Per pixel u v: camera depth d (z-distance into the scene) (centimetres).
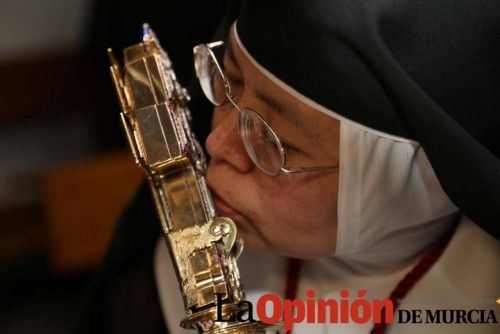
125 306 491
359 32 366
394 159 390
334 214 409
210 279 396
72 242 811
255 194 413
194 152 427
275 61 381
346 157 388
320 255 430
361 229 414
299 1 370
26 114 1016
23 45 1022
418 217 421
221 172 421
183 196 415
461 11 384
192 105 468
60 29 1030
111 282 497
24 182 983
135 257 491
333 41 369
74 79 1018
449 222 448
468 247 438
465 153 369
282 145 395
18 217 955
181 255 405
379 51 366
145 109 416
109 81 913
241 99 406
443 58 383
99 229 811
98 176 801
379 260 452
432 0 379
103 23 784
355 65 371
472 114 394
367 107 376
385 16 371
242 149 412
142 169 420
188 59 693
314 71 375
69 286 939
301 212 409
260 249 432
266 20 379
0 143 1022
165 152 412
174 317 470
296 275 470
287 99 386
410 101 367
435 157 375
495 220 379
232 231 403
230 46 411
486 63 389
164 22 708
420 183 403
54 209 807
